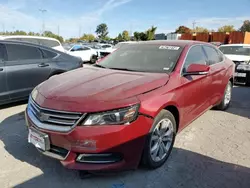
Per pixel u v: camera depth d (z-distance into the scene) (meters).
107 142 2.58
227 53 10.90
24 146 3.66
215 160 3.39
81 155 2.67
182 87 3.39
